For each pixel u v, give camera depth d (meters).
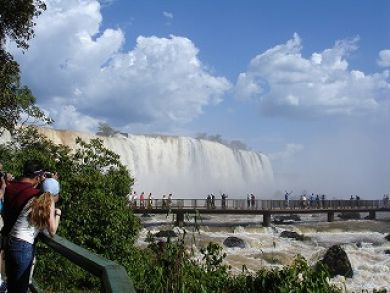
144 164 67.75
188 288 6.59
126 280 2.62
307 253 33.25
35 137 19.14
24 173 5.27
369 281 22.31
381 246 35.72
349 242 38.66
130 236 14.12
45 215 4.85
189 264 7.43
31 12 21.45
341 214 62.12
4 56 21.48
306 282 7.08
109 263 2.95
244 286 7.78
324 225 48.69
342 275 23.09
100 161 15.07
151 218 46.75
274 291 7.27
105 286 2.61
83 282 13.38
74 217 13.26
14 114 21.25
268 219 47.59
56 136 52.25
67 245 3.83
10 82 21.66
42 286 12.62
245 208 47.72
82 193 13.55
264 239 37.25
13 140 19.56
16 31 21.66
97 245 13.32
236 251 32.16
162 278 6.76
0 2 20.72
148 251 14.49
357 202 57.97
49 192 4.95
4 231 5.03
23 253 4.91
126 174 15.31
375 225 51.16
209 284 7.47
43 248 12.73
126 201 15.02
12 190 5.09
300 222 53.56
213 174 77.81
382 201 60.47
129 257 13.53
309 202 53.84
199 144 76.50
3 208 5.11
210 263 8.09
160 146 71.12
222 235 38.97
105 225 13.52
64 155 14.33
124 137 65.69
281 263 28.67
